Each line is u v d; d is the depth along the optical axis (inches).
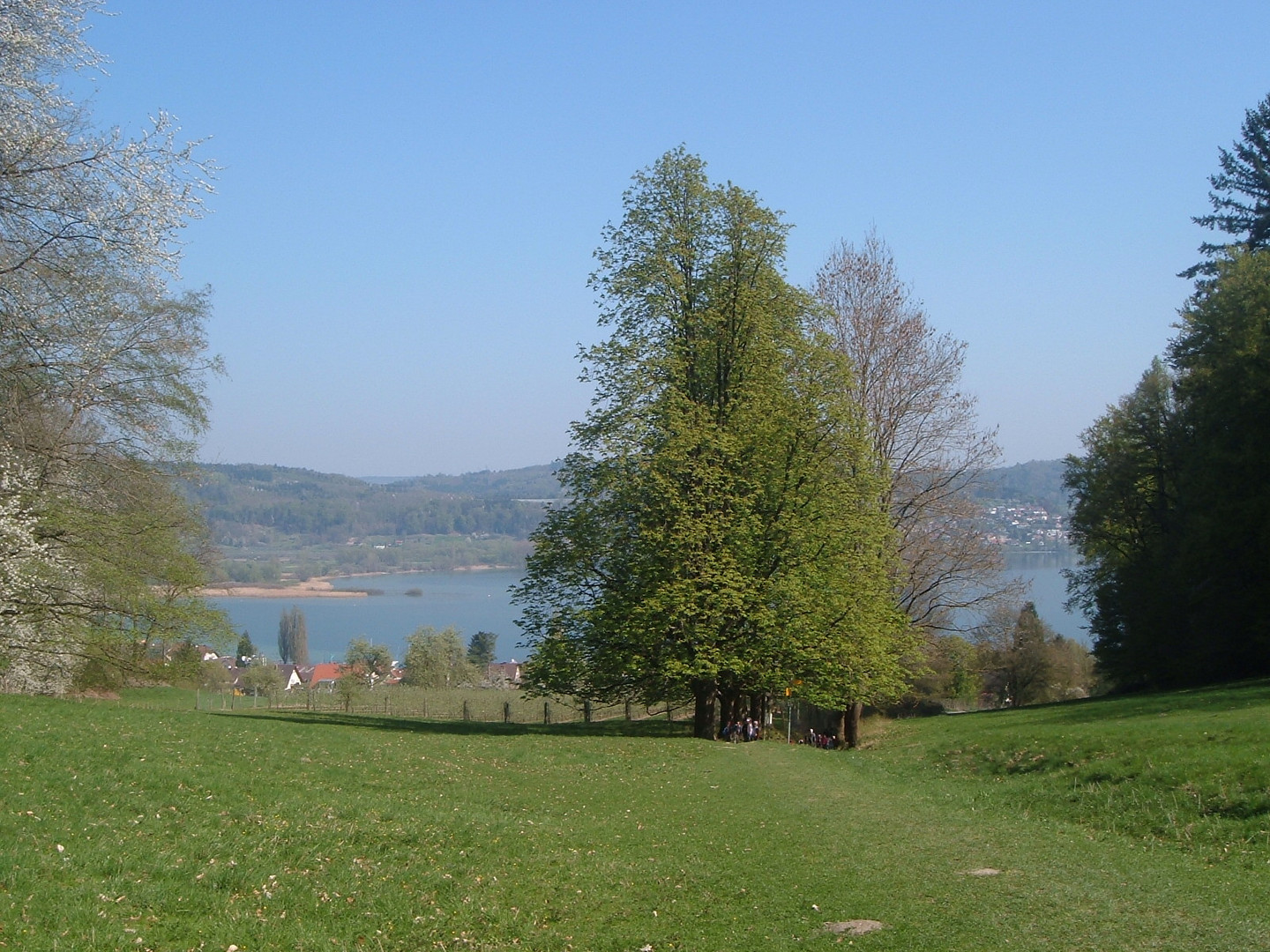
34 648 1220.5
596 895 485.4
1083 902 464.4
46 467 1117.7
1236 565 1733.5
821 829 682.2
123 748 709.9
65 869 409.1
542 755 1019.9
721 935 425.7
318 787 698.8
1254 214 2287.2
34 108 804.6
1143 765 762.8
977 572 1571.1
